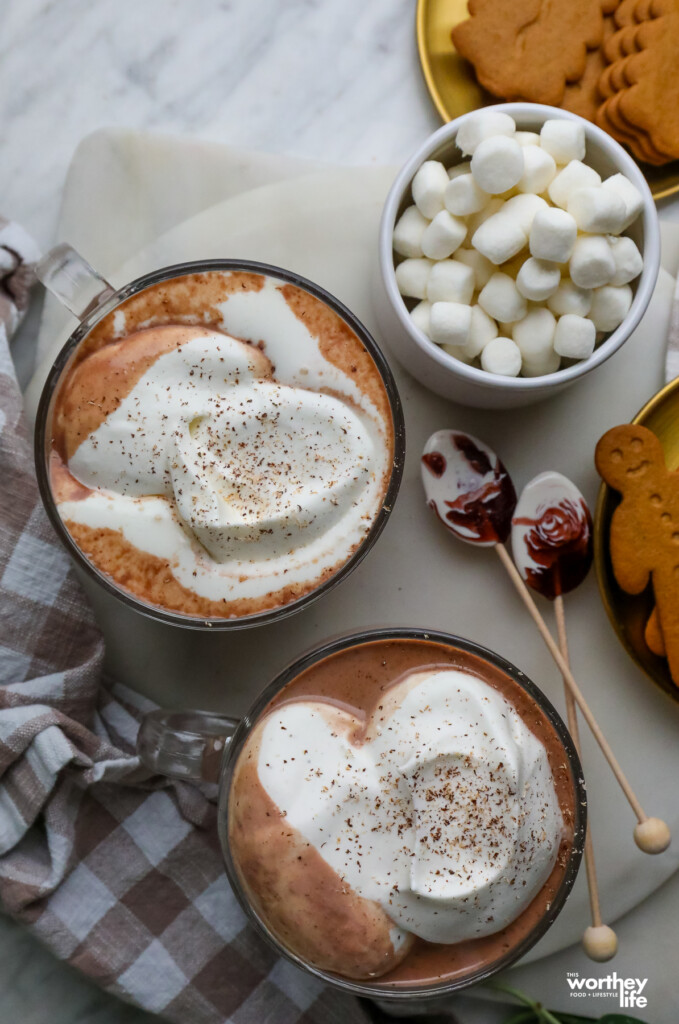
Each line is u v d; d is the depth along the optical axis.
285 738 0.41
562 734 0.42
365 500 0.44
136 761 0.46
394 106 0.50
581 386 0.48
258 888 0.41
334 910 0.40
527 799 0.41
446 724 0.41
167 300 0.43
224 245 0.48
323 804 0.41
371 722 0.42
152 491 0.43
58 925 0.46
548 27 0.47
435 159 0.45
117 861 0.47
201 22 0.50
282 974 0.47
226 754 0.42
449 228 0.43
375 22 0.50
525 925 0.42
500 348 0.43
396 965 0.42
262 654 0.48
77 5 0.50
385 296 0.44
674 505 0.45
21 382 0.49
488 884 0.40
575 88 0.48
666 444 0.47
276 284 0.44
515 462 0.48
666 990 0.47
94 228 0.48
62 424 0.43
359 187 0.48
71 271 0.44
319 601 0.48
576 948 0.48
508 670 0.42
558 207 0.43
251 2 0.50
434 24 0.49
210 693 0.48
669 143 0.47
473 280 0.44
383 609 0.48
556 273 0.43
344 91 0.50
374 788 0.41
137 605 0.43
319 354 0.43
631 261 0.43
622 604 0.47
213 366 0.43
